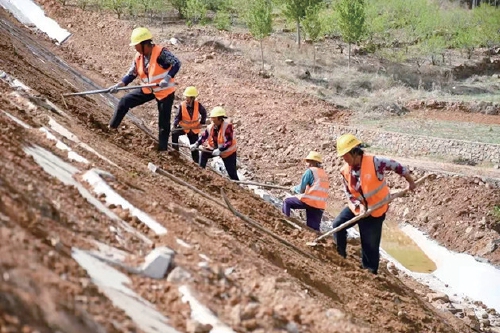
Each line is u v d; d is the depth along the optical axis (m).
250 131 23.20
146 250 5.50
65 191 5.68
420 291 13.14
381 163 8.56
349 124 24.45
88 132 9.23
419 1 39.59
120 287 4.52
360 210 9.06
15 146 6.00
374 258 9.41
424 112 26.34
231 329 4.59
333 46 34.31
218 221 7.92
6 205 4.43
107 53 25.73
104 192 6.42
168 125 10.59
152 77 9.92
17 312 3.18
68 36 26.91
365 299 8.73
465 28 37.66
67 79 14.77
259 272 6.28
